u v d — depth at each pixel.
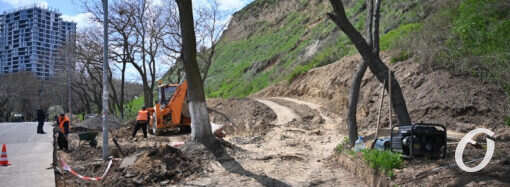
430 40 15.66
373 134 12.84
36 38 127.56
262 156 10.40
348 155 8.62
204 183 7.79
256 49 53.72
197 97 10.74
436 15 17.36
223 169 8.96
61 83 45.22
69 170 9.19
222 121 21.05
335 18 9.34
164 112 17.06
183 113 17.55
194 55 10.73
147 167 8.35
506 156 6.30
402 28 21.89
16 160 10.52
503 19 13.71
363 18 31.41
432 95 13.42
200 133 10.56
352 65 20.69
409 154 7.15
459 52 13.85
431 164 6.56
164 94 17.61
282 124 18.12
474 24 14.24
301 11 53.16
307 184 7.40
